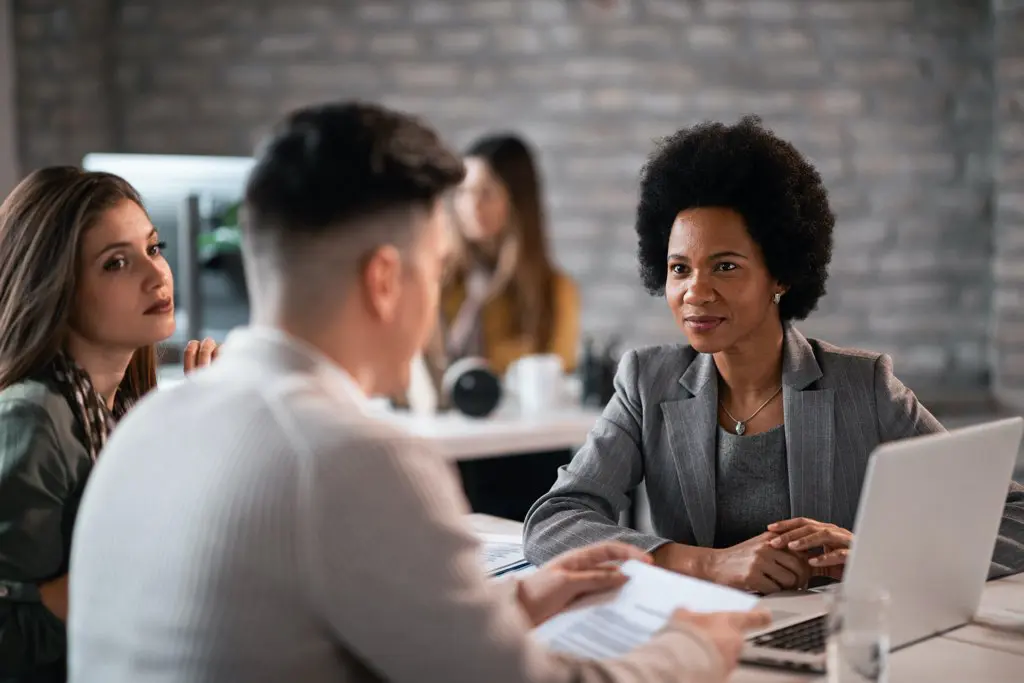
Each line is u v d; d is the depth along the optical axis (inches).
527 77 183.6
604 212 184.4
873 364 71.7
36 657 57.9
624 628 50.8
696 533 71.3
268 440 41.3
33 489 58.2
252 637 40.4
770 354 71.1
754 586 62.5
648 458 73.9
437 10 183.8
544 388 136.0
